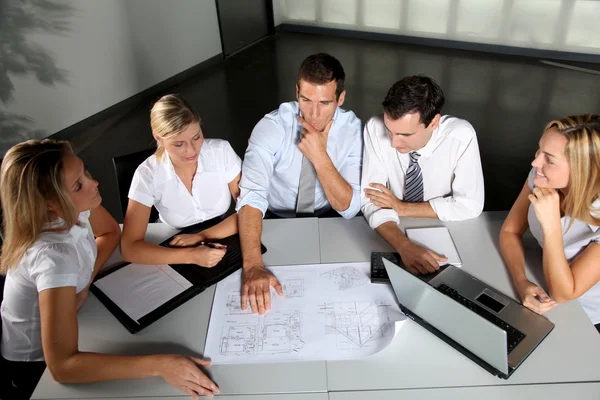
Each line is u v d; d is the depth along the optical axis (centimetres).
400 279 123
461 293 136
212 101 461
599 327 158
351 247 159
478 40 580
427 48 601
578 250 144
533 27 546
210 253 152
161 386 116
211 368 119
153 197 170
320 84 157
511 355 118
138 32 443
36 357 139
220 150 181
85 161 361
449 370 116
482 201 173
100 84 421
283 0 650
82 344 127
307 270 149
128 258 154
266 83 500
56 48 376
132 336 129
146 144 386
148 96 474
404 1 590
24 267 126
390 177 188
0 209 135
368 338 126
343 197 177
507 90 477
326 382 115
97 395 114
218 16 543
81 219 142
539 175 134
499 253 155
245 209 167
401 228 168
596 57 532
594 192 128
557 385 111
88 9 391
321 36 649
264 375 117
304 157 188
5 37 342
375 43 621
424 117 152
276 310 135
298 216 203
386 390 112
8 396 142
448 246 157
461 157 172
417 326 129
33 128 374
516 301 134
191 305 139
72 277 123
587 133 122
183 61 508
